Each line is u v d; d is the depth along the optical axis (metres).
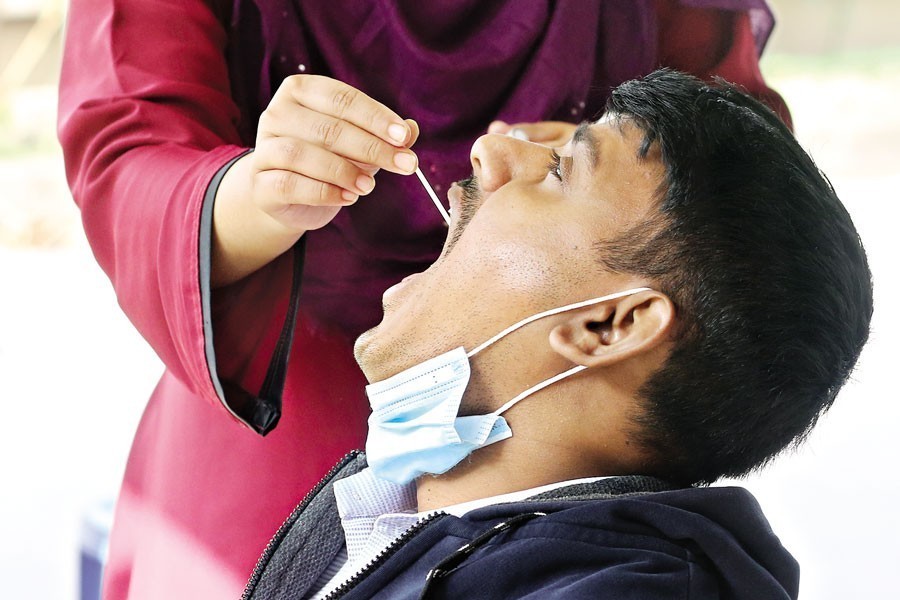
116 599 1.43
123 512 1.47
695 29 1.45
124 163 1.21
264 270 1.16
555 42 1.37
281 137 0.97
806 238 0.91
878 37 6.07
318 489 1.15
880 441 2.64
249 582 1.10
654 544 0.88
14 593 2.09
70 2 1.36
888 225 3.90
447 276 0.98
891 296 3.33
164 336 1.17
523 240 0.96
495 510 0.93
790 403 0.94
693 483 1.02
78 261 4.29
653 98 0.97
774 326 0.91
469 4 1.34
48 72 5.83
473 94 1.36
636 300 0.92
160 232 1.11
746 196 0.91
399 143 0.95
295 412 1.32
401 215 1.35
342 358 1.36
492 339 0.96
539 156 1.01
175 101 1.26
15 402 3.01
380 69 1.36
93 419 2.94
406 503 1.09
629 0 1.39
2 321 3.63
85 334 3.55
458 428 0.97
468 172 1.37
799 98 5.53
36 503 2.45
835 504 2.39
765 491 2.46
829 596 2.08
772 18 1.46
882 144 5.00
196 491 1.33
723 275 0.91
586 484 0.95
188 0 1.31
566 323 0.95
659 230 0.92
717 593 0.88
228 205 1.06
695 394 0.94
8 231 4.50
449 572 0.90
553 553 0.87
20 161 5.24
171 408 1.41
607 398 0.95
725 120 0.94
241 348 1.18
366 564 0.99
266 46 1.36
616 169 0.95
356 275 1.37
